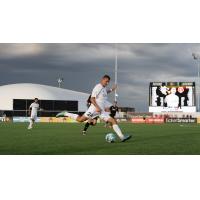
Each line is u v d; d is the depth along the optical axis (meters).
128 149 9.83
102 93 11.80
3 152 9.23
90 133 16.84
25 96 67.75
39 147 10.23
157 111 46.78
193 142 11.77
